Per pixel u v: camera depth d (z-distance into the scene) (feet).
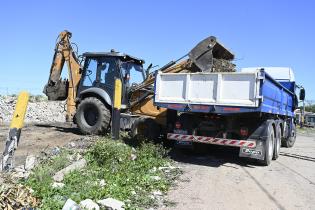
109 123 38.99
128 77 39.52
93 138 35.53
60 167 22.98
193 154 35.60
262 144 30.60
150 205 18.97
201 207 19.24
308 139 74.18
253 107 28.07
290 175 28.63
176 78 31.65
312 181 27.02
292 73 47.98
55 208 16.22
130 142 34.42
